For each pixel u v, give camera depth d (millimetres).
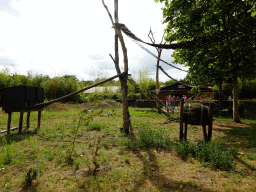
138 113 15031
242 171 3830
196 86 10711
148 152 5055
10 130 7641
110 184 3221
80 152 4930
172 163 4254
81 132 7320
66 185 3162
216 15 5023
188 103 6277
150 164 4184
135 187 3141
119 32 7828
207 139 5844
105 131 7695
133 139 6598
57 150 4934
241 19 4559
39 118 8070
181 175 3633
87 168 3906
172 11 3848
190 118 5930
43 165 3908
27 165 3996
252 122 11438
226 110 15000
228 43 6082
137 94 26047
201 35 5969
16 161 4098
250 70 9219
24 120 10086
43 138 6289
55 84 23281
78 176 3527
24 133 7117
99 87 26625
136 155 4801
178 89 27750
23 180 3260
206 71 9570
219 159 4184
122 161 4332
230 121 11891
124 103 7789
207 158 4398
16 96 6918
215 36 4762
